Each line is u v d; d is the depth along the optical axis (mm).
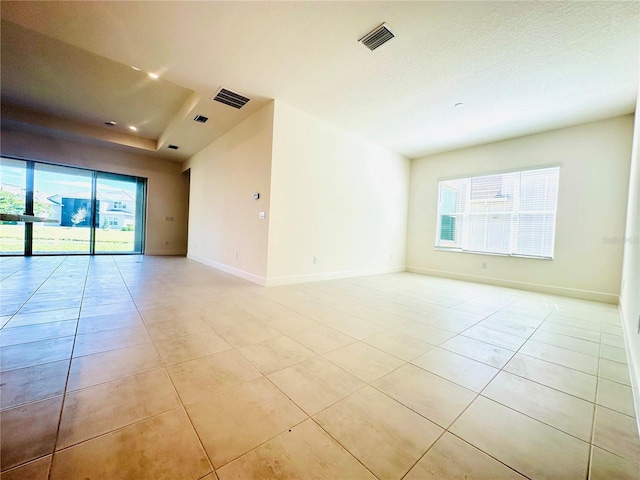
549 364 1812
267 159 3971
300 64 2955
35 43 3098
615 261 3773
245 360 1715
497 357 1897
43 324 2164
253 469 926
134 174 7078
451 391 1457
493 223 5000
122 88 4078
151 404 1250
